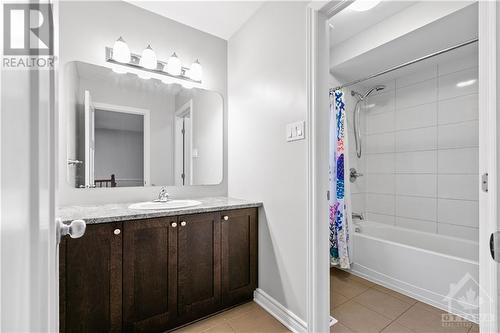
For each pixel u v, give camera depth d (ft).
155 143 6.58
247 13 6.50
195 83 7.22
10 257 0.90
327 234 4.74
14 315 0.93
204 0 6.05
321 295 4.61
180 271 4.97
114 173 6.01
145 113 6.45
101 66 5.89
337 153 7.79
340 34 7.48
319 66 4.66
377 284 7.11
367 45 7.18
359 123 9.84
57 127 1.84
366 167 10.10
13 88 0.95
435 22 5.74
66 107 5.45
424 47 6.97
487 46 2.35
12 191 0.92
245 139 6.80
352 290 6.73
